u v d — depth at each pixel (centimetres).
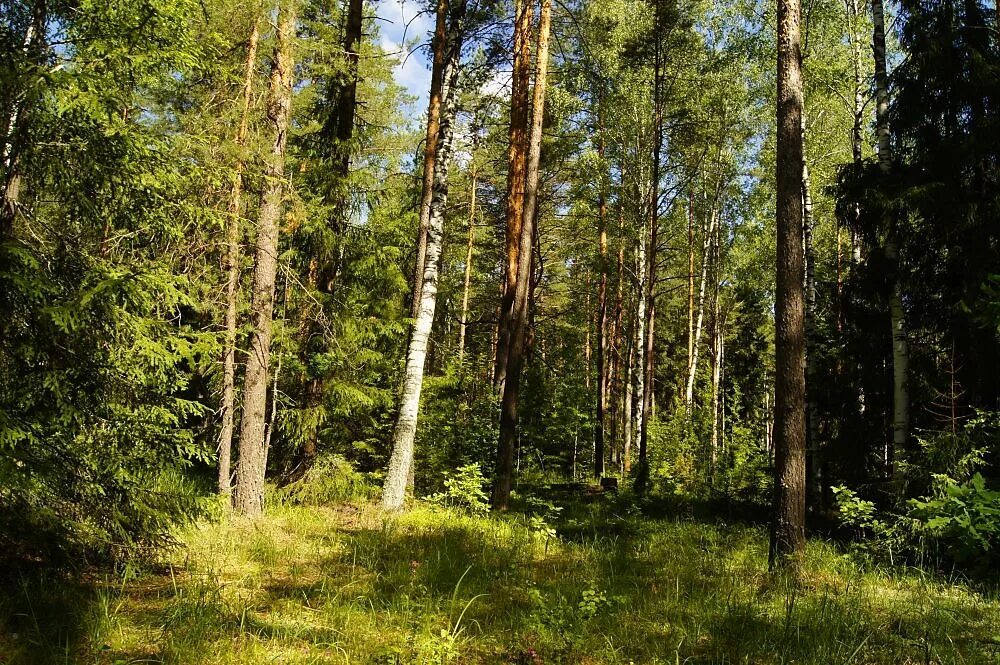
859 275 1131
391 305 1207
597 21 1647
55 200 493
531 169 1240
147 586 527
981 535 342
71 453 488
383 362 1252
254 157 844
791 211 762
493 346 2756
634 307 2292
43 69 423
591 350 3128
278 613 499
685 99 1920
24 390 466
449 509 1048
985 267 903
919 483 923
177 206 593
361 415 1290
